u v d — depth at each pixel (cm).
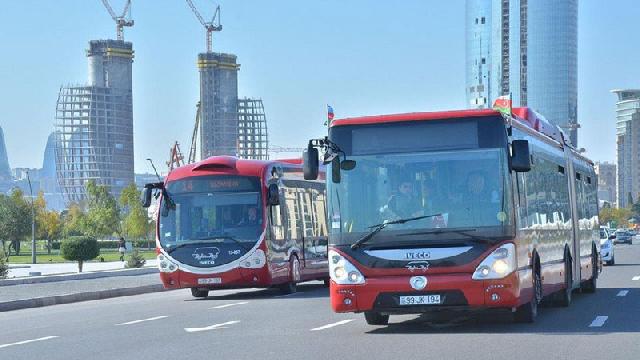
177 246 3073
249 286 3112
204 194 3091
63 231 18325
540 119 2220
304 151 1720
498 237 1669
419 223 1686
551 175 2212
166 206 3111
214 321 2105
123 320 2212
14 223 13500
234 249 3044
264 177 3100
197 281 3053
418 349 1466
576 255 2519
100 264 7950
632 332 1678
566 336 1623
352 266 1702
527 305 1848
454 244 1673
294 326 1912
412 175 1703
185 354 1466
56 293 3278
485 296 1659
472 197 1684
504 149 1694
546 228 2069
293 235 3312
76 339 1770
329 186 1738
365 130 1733
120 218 17525
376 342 1576
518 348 1460
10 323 2261
